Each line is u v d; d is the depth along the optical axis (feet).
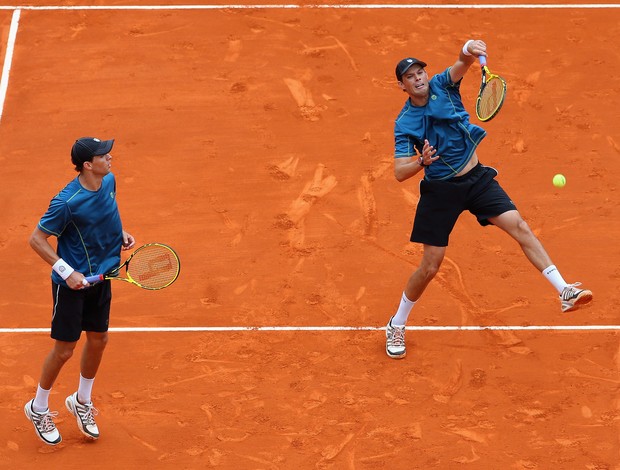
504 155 90.89
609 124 94.38
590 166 89.76
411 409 67.31
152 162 90.33
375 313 75.41
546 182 88.02
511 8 109.60
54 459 63.72
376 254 80.89
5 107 96.58
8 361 71.10
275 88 98.94
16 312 75.46
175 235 82.74
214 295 77.05
